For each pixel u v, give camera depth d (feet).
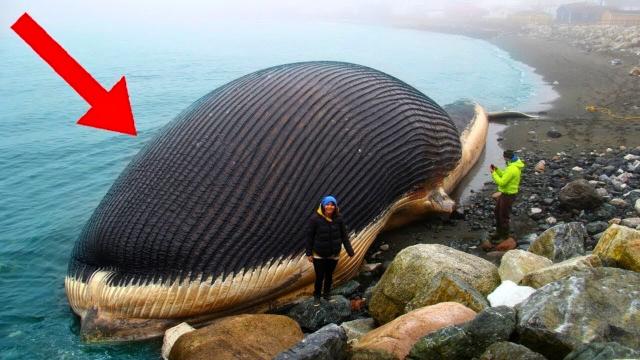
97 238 27.76
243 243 26.63
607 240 24.39
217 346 22.35
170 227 26.30
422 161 34.37
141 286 26.21
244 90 30.55
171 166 27.81
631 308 18.79
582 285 19.49
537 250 28.32
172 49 162.61
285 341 23.07
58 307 29.32
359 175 29.78
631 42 124.06
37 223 38.70
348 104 30.89
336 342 19.01
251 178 27.32
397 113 33.04
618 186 38.63
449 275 22.86
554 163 45.44
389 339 19.77
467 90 85.25
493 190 41.09
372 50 156.66
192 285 25.96
